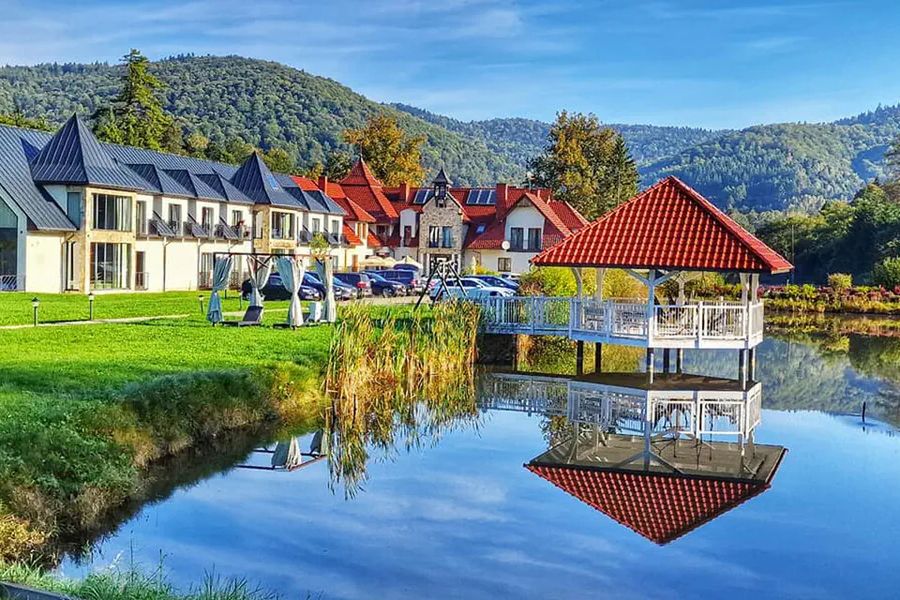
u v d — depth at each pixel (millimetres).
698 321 29328
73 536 14438
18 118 92312
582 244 30328
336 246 77062
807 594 12953
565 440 22562
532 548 14602
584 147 103750
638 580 13352
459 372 31891
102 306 40938
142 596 10547
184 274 61500
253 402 21875
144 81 101500
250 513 15961
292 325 34312
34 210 48531
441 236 82125
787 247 106812
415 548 14438
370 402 26000
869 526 15938
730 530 15703
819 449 21703
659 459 20594
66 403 17453
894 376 34500
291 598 12312
